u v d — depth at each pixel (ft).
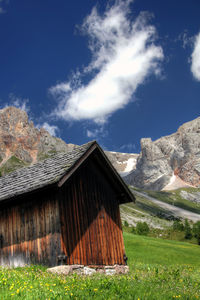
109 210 60.85
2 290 23.26
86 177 55.93
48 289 24.97
